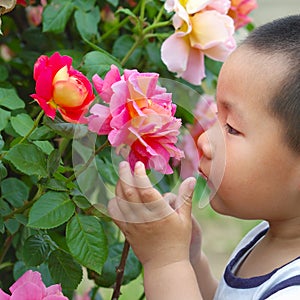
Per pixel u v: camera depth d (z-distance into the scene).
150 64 1.75
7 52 1.87
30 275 1.28
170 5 1.52
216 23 1.52
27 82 1.77
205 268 1.52
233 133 1.27
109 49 1.79
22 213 1.40
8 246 1.55
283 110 1.22
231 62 1.28
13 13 1.86
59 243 1.41
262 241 1.38
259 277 1.31
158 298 1.27
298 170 1.24
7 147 1.48
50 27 1.59
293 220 1.30
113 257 1.58
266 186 1.26
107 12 1.83
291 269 1.25
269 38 1.27
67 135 1.30
